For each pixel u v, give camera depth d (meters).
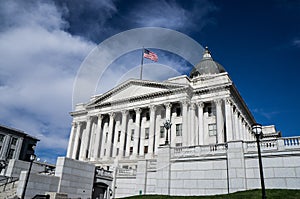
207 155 22.33
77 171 25.89
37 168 28.34
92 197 27.52
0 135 62.84
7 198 19.98
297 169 18.72
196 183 21.97
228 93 45.94
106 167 46.03
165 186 23.11
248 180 20.02
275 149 19.88
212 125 47.06
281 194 16.91
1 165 28.33
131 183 29.97
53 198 19.33
